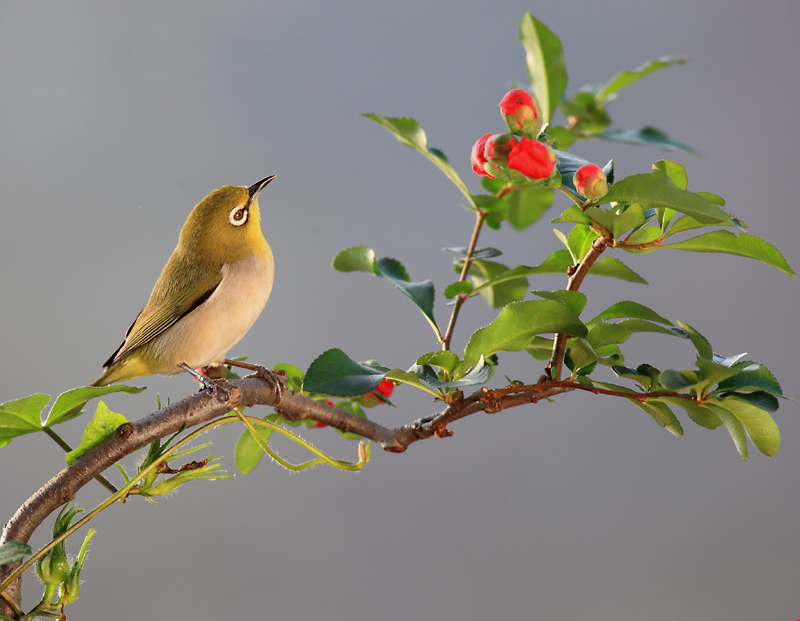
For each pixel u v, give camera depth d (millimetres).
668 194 2855
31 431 2908
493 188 4219
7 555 2469
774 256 3049
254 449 4344
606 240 3148
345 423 3656
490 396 3242
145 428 2914
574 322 3104
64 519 2793
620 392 3180
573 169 3213
